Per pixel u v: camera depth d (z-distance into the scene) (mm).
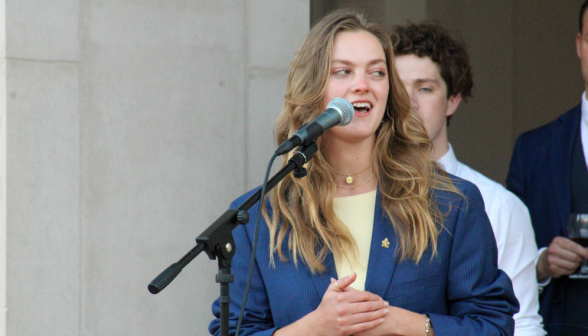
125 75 12656
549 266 12570
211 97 13141
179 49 12977
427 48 12023
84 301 12352
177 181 12914
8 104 11852
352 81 8680
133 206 12672
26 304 11922
